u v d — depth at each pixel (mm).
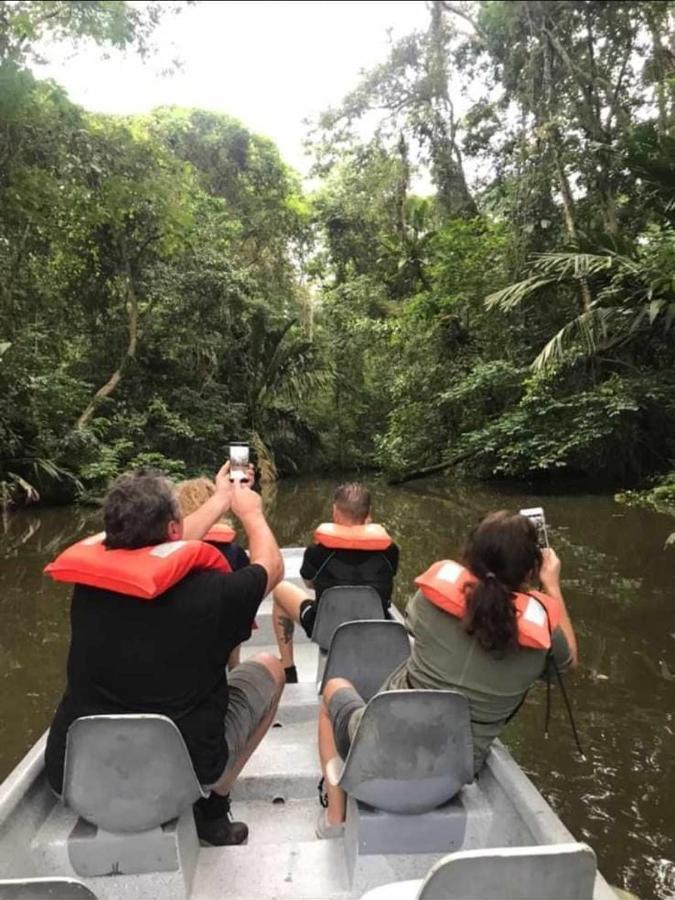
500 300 9039
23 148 9797
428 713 1771
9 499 10375
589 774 2768
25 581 5922
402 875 1861
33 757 2057
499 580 1863
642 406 10023
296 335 18984
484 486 12164
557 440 10625
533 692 3453
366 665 2412
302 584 4262
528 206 6402
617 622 4359
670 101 5473
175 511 1910
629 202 8352
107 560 1803
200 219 15969
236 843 2082
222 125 19375
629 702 3334
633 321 9375
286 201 19875
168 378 15469
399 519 8875
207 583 1830
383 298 17953
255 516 2074
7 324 11383
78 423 12352
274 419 18062
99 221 11836
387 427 18656
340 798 2096
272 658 2270
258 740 2158
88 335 14156
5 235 10984
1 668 4031
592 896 1322
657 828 2443
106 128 11703
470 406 12539
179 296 14680
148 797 1721
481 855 1275
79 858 1800
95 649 1813
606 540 6797
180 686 1815
